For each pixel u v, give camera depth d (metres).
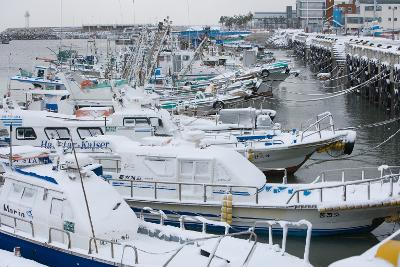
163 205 16.61
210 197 16.47
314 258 15.41
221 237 11.36
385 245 8.37
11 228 13.37
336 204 15.45
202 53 49.84
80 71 42.56
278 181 22.95
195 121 26.50
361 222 16.14
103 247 12.36
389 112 40.78
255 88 42.34
